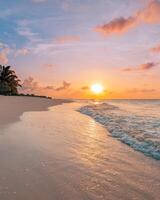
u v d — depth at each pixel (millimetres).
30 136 10602
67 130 12977
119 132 12219
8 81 75000
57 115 22797
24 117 18422
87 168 6445
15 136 10414
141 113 25297
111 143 9727
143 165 6789
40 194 4668
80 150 8469
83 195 4719
